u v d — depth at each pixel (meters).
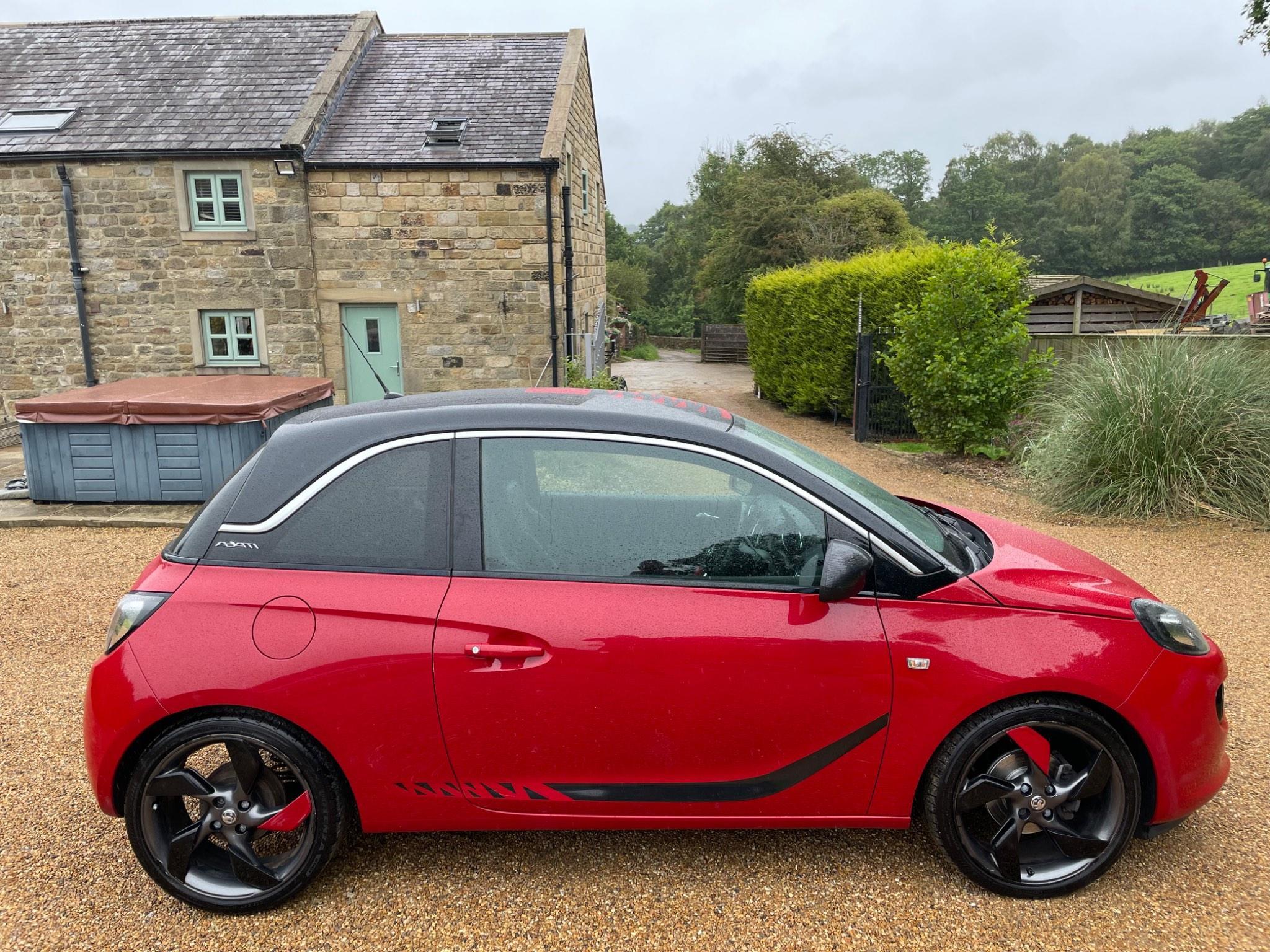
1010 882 2.65
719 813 2.69
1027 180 85.62
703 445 2.72
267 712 2.57
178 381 9.68
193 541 2.71
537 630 2.56
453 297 13.44
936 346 10.41
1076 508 7.64
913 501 3.98
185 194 13.14
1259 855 2.86
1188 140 85.12
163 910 2.68
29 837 3.07
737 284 33.34
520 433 2.74
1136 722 2.58
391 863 2.90
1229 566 6.02
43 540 7.23
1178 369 7.57
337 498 2.70
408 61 15.28
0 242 13.35
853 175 35.00
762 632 2.58
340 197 13.16
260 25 15.62
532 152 13.13
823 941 2.49
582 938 2.52
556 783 2.67
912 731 2.61
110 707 2.57
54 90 14.23
